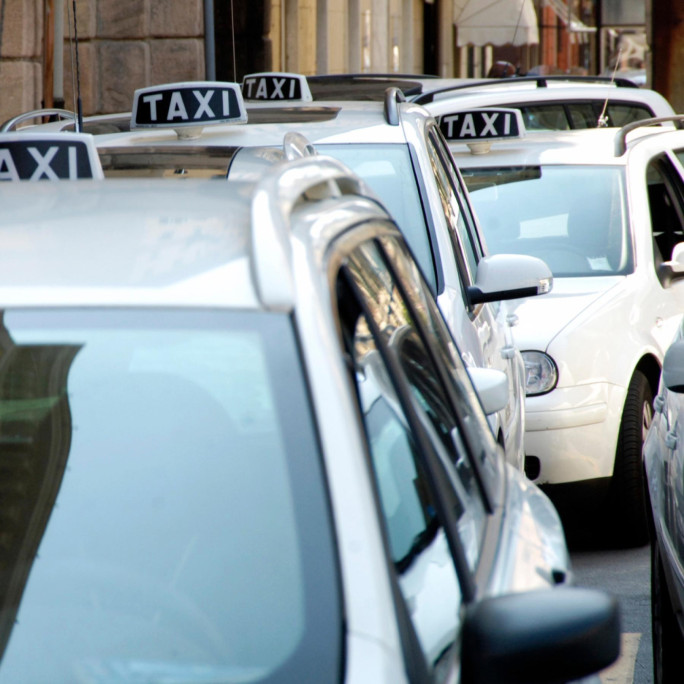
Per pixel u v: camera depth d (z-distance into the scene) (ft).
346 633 22.43
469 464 32.78
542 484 78.74
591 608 23.13
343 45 315.78
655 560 55.67
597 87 132.36
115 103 168.55
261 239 25.76
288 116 70.69
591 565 77.41
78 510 25.13
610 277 86.84
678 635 53.06
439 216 62.44
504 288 64.03
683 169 100.94
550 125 131.64
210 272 26.45
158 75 169.68
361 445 24.12
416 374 31.71
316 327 24.91
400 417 28.37
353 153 64.28
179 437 25.32
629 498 79.92
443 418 32.55
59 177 45.88
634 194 91.76
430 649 23.68
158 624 23.67
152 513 24.84
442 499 28.48
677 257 90.74
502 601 23.36
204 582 23.81
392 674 21.65
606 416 79.20
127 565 24.40
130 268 26.99
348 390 24.53
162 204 31.32
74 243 28.17
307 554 23.30
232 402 25.05
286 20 269.44
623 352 81.35
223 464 24.77
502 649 22.53
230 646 23.03
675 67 200.54
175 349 25.64
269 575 23.38
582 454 78.54
